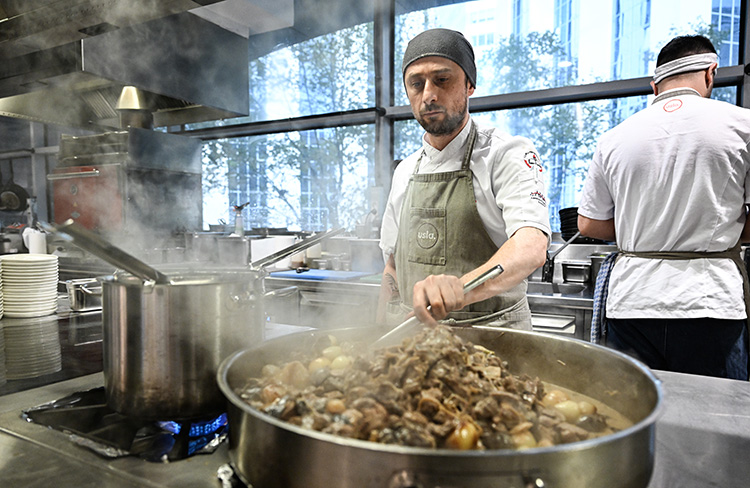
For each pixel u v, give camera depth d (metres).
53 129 5.41
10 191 5.31
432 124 1.61
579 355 0.97
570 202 3.56
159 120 3.90
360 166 4.29
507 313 1.63
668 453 0.80
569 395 0.96
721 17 3.02
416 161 1.89
